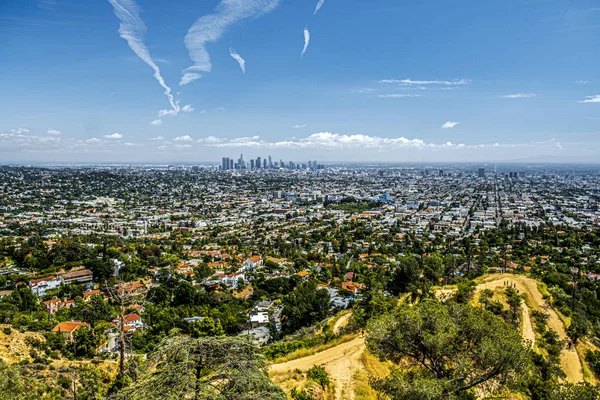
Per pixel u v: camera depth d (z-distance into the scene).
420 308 28.56
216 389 19.27
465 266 112.75
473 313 27.62
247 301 98.12
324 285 105.06
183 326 75.88
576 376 53.03
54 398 38.34
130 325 75.38
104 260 114.00
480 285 80.12
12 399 29.05
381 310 55.06
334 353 44.69
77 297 89.88
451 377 25.17
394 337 27.19
